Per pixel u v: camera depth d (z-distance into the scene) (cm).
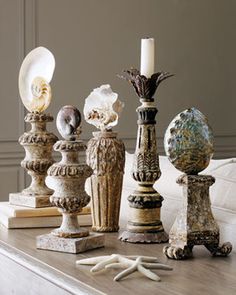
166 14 627
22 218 201
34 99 211
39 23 562
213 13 653
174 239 157
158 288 130
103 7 593
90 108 196
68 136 169
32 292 158
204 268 145
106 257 149
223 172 179
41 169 207
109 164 190
